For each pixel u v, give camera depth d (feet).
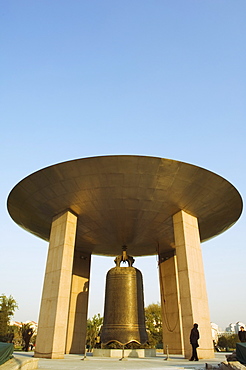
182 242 52.54
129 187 48.73
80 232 65.57
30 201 54.08
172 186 48.65
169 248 75.15
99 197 51.08
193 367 30.22
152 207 54.19
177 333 65.26
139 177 46.73
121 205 53.52
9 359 25.12
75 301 71.56
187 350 45.09
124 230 64.54
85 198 51.44
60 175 47.01
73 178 47.24
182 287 49.29
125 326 48.93
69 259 50.31
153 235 67.26
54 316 44.78
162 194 50.39
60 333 44.06
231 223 64.23
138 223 60.80
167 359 42.57
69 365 31.35
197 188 49.44
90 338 162.91
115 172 45.88
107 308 51.98
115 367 29.43
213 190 50.49
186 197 51.26
